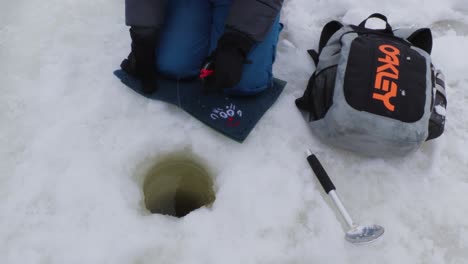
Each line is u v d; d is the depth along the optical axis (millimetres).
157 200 1711
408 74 1562
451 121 1824
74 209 1461
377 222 1534
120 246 1394
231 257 1403
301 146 1676
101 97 1721
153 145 1626
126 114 1688
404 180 1642
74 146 1594
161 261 1384
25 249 1384
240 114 1704
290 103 1788
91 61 1825
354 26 1808
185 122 1688
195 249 1407
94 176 1531
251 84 1680
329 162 1654
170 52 1683
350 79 1551
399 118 1502
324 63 1704
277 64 1912
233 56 1443
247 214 1489
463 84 1938
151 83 1711
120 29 1940
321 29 2076
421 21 2137
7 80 1741
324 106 1646
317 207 1535
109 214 1457
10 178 1515
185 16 1653
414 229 1534
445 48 2027
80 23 1938
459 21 2172
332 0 2135
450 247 1509
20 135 1609
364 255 1458
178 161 1657
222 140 1659
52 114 1667
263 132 1693
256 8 1425
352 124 1513
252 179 1568
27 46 1845
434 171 1670
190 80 1781
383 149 1575
